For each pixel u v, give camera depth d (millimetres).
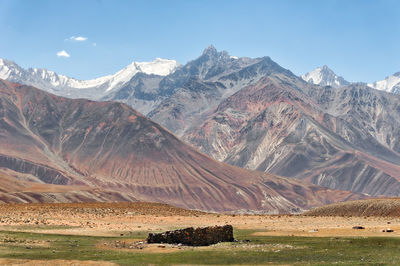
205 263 45781
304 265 44562
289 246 55969
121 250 52281
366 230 71250
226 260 47156
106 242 57812
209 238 59094
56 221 74625
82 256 48344
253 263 45781
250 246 56125
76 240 58781
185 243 57594
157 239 57844
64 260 46094
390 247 54906
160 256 48969
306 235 67188
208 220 86750
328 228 75062
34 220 73688
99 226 72375
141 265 44594
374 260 47188
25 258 46438
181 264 45281
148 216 87938
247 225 81250
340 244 57375
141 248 53688
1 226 66625
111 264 44812
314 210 146250
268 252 51719
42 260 45719
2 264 43562
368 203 135875
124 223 77812
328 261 46750
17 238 57656
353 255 50000
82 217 81688
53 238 59500
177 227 74688
